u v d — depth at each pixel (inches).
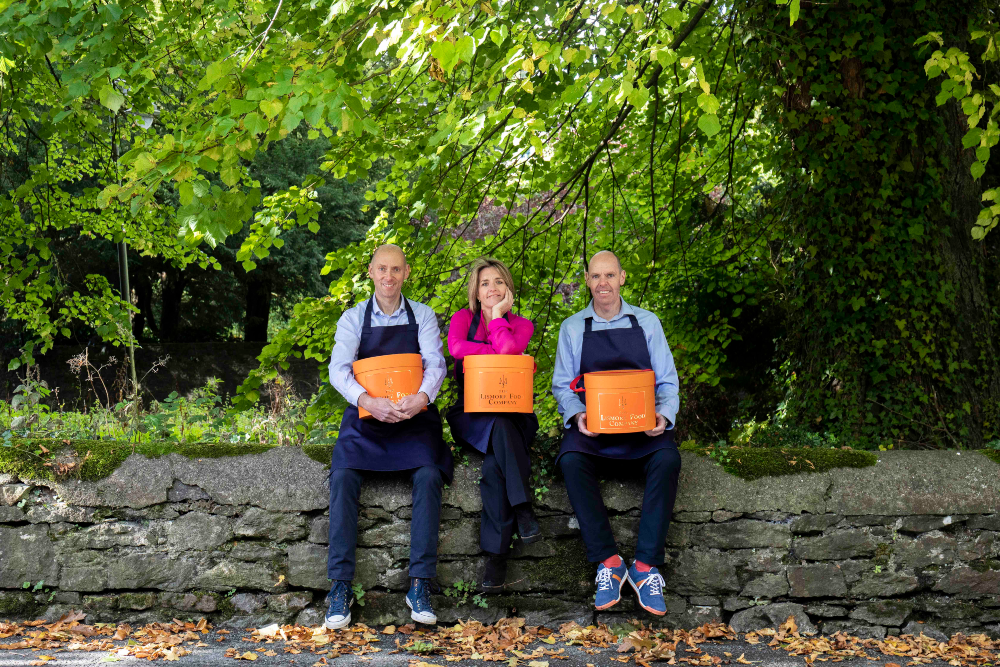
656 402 137.1
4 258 226.5
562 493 141.9
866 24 222.1
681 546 140.3
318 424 204.4
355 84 175.9
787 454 144.3
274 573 136.8
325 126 184.2
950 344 215.3
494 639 127.1
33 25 148.6
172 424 218.7
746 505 139.9
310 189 196.9
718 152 281.0
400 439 134.7
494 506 132.9
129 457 139.0
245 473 139.0
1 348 540.1
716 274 263.1
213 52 200.8
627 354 140.6
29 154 473.4
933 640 133.4
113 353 572.7
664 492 131.2
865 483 140.6
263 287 713.0
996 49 140.6
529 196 237.0
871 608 138.1
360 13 152.9
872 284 219.9
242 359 619.8
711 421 285.7
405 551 137.8
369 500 138.2
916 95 221.9
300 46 146.4
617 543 140.7
